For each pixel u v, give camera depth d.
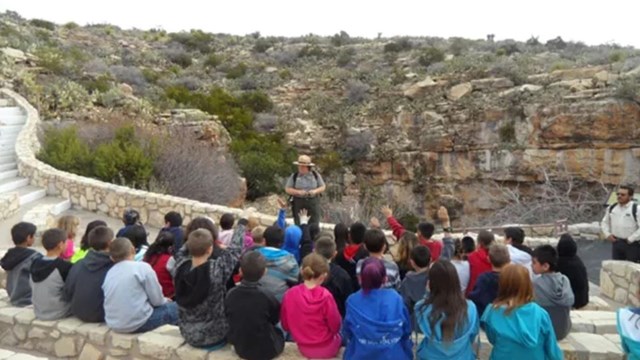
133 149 16.05
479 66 32.84
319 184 9.45
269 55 45.62
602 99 25.17
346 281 5.33
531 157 26.47
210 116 24.64
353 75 37.78
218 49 47.97
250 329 4.48
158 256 6.21
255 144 26.44
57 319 5.41
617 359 5.11
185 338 4.84
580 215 23.62
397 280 5.19
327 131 31.81
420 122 30.34
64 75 24.36
